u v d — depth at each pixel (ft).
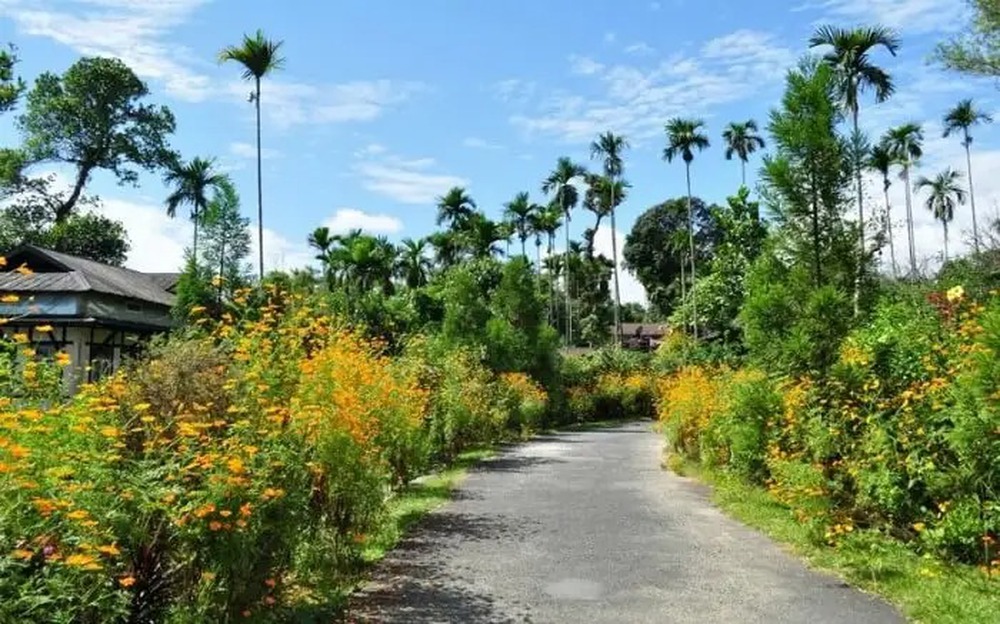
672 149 163.94
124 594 12.46
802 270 35.94
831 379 28.84
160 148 157.48
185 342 22.52
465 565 23.95
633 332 279.90
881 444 24.44
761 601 20.07
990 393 20.56
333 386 22.71
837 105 37.32
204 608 13.76
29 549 11.28
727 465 41.45
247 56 98.94
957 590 19.61
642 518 32.01
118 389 17.97
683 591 21.04
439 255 198.70
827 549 25.03
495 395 75.15
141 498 13.24
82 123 146.61
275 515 16.05
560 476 46.65
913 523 23.81
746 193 143.43
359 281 150.00
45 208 149.18
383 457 29.58
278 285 35.45
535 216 198.49
